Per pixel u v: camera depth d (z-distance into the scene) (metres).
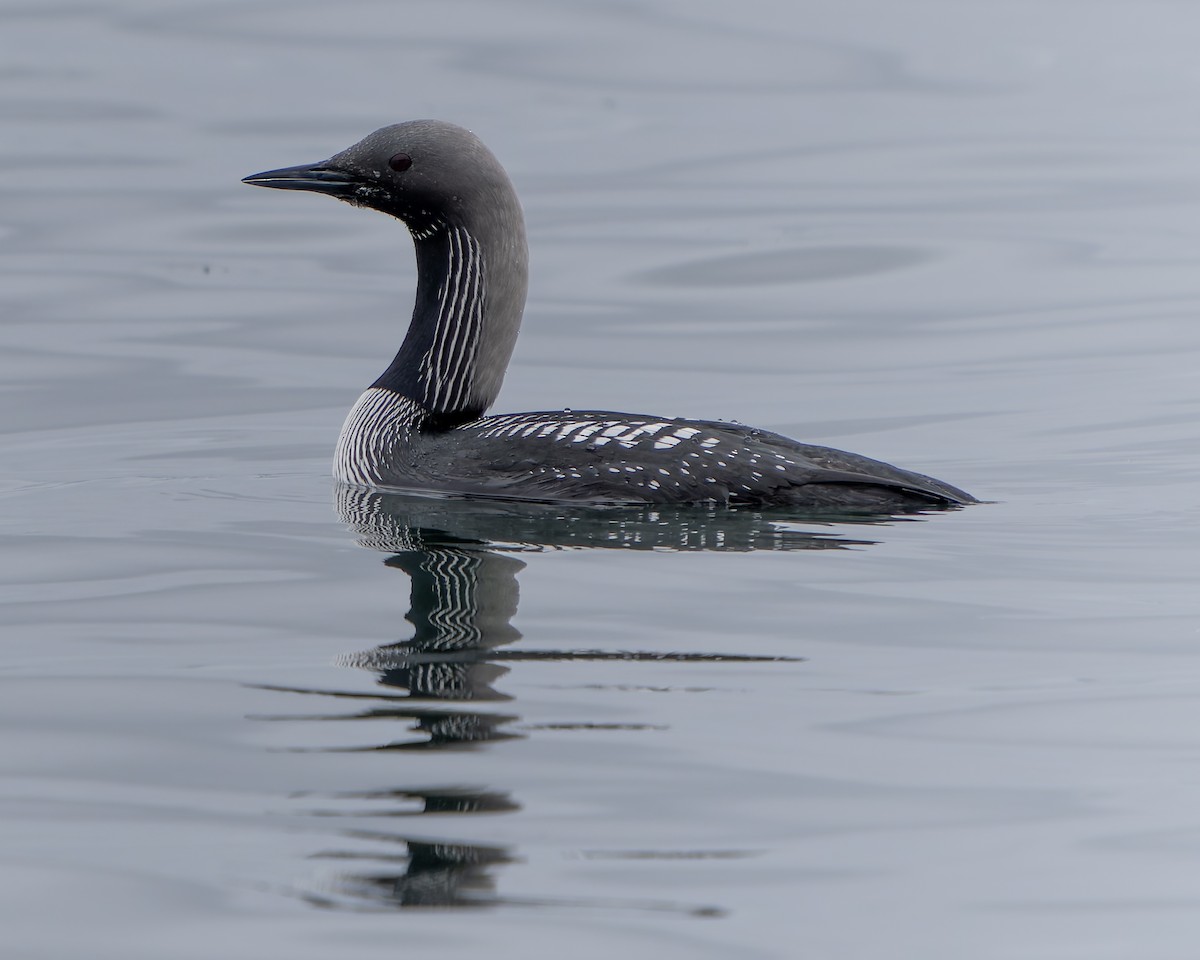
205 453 14.53
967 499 12.05
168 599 10.18
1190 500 12.38
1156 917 6.40
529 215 22.97
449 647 9.21
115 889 6.65
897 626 9.51
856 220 22.94
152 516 12.25
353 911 6.48
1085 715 8.23
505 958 6.14
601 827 7.10
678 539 11.16
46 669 8.98
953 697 8.46
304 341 18.50
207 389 16.78
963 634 9.38
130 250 21.53
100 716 8.31
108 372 17.30
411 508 12.08
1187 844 6.94
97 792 7.47
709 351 18.20
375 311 19.59
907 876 6.70
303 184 12.84
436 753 7.81
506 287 12.80
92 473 13.84
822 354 18.09
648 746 7.88
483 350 12.80
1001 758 7.76
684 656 9.03
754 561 10.70
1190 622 9.54
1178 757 7.73
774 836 7.05
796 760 7.73
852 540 11.15
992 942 6.25
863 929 6.32
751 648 9.16
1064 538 11.25
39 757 7.84
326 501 12.61
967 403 16.11
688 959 6.12
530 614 9.73
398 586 10.33
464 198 12.63
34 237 21.84
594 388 16.89
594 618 9.64
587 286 20.42
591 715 8.23
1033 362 17.59
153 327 18.83
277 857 6.87
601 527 11.42
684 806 7.29
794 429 15.38
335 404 16.33
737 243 21.94
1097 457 13.93
